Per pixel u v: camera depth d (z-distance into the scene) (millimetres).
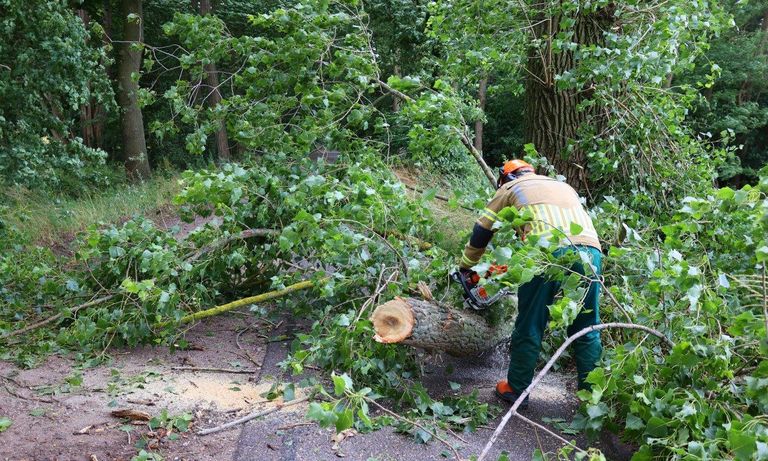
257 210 4508
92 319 4031
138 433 2846
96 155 10641
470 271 3449
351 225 3965
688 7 4719
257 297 4289
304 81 4855
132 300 3900
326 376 3600
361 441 2840
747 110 17938
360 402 2166
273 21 4785
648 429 2418
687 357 2588
